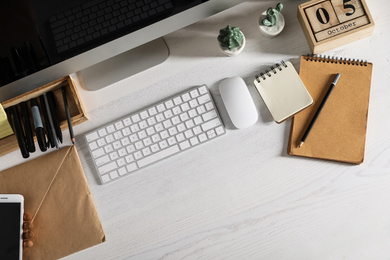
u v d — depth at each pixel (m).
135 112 0.85
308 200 0.79
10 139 0.84
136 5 0.69
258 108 0.82
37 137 0.79
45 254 0.80
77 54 0.74
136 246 0.81
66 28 0.69
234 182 0.81
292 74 0.80
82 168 0.83
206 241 0.80
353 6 0.78
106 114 0.86
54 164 0.84
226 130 0.83
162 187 0.82
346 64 0.81
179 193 0.82
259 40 0.85
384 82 0.81
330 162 0.79
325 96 0.79
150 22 0.72
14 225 0.78
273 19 0.80
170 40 0.88
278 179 0.80
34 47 0.71
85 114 0.83
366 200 0.77
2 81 0.74
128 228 0.82
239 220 0.80
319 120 0.79
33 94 0.82
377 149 0.79
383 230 0.76
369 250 0.75
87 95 0.87
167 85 0.86
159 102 0.85
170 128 0.82
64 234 0.81
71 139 0.81
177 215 0.81
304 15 0.79
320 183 0.79
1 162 0.86
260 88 0.81
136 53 0.87
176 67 0.87
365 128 0.78
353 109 0.79
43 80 0.77
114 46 0.75
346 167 0.79
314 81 0.81
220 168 0.82
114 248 0.82
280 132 0.81
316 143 0.79
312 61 0.81
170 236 0.81
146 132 0.82
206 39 0.87
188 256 0.80
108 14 0.69
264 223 0.79
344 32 0.77
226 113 0.83
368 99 0.79
